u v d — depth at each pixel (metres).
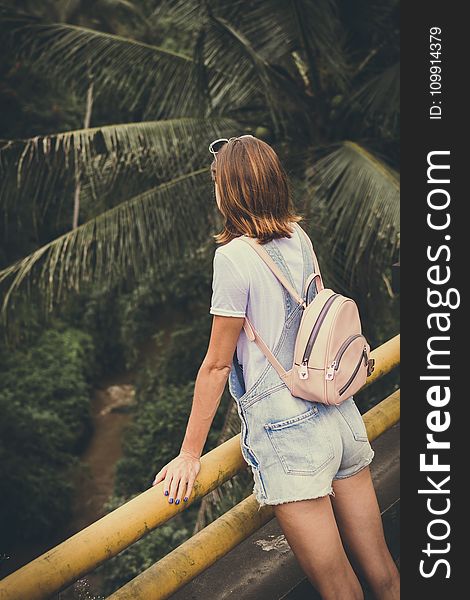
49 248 8.11
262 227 1.97
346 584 2.04
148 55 8.75
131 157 8.33
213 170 2.06
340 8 8.52
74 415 14.58
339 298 1.98
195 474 1.96
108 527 1.78
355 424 2.09
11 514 11.98
